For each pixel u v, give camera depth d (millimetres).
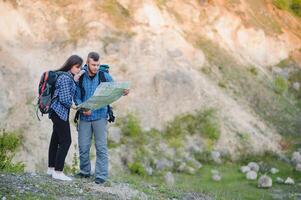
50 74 8695
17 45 25281
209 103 27203
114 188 9445
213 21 32562
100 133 9359
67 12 28094
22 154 21016
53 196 8117
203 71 29156
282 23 36469
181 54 28828
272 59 33719
